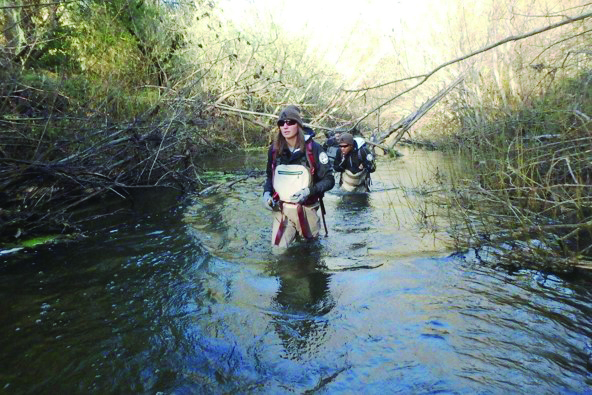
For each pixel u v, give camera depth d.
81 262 4.02
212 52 11.88
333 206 6.11
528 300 3.10
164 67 10.20
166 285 3.54
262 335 2.79
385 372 2.38
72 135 5.71
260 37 12.98
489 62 10.12
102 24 9.44
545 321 2.82
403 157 10.83
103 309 3.15
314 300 3.25
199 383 2.33
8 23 6.49
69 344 2.72
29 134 5.27
